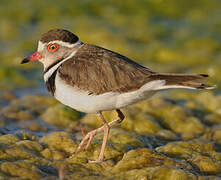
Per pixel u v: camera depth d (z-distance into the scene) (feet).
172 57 65.57
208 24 80.38
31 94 52.16
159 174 30.30
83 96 31.73
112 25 78.13
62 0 89.51
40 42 35.01
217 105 48.47
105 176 30.60
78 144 36.58
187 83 30.37
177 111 46.26
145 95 31.71
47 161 32.86
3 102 49.37
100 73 31.65
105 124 33.65
